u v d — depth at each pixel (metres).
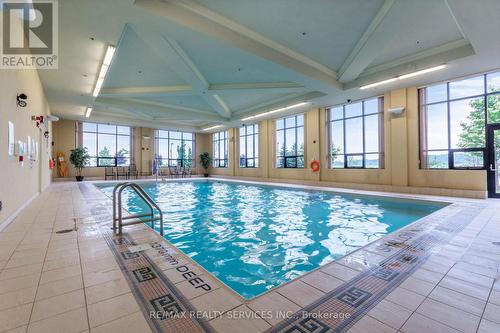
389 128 7.95
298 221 4.75
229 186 10.98
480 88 6.40
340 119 9.59
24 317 1.52
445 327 1.45
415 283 1.98
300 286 1.93
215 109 11.16
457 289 1.89
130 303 1.69
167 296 1.78
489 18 3.93
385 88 7.54
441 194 6.84
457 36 5.18
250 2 4.10
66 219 4.12
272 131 12.37
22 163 4.65
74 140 12.85
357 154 9.07
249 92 8.24
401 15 4.29
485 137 6.39
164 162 16.08
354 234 3.92
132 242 2.96
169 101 10.18
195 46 5.12
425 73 6.24
